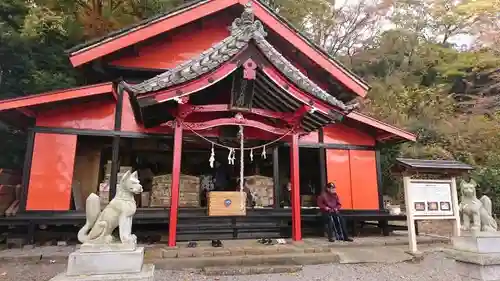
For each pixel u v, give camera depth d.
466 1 24.70
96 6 12.30
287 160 12.08
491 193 13.35
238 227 8.69
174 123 6.82
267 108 7.66
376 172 10.36
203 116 8.06
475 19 24.38
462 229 5.27
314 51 9.95
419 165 7.32
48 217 7.60
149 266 3.70
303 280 5.48
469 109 19.91
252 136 8.50
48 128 8.05
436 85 21.30
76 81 11.96
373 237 9.60
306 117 7.16
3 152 11.02
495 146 16.45
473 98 20.38
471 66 21.91
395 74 22.02
